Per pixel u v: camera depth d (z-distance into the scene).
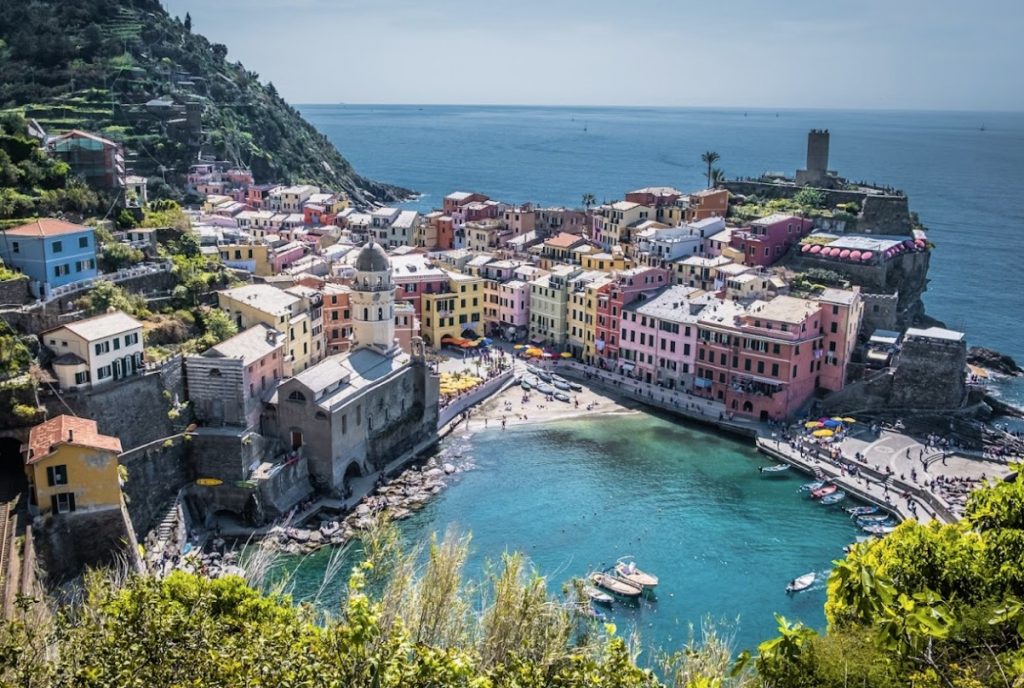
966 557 63.88
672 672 47.75
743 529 126.69
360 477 142.00
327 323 172.75
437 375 161.12
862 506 134.12
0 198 145.25
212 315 143.38
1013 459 149.38
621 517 129.50
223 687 38.62
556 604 49.66
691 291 191.25
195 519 124.50
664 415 172.75
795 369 164.62
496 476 143.50
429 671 36.22
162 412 123.25
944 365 164.00
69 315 123.00
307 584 107.62
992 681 44.53
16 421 106.81
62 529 99.19
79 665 39.12
